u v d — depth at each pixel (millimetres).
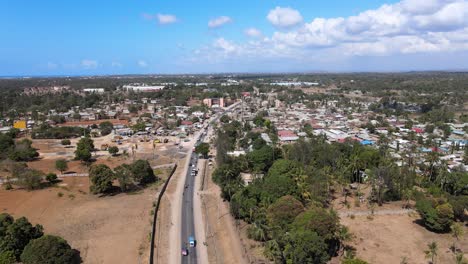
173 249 106375
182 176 181500
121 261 99688
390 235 110750
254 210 116375
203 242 110375
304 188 130000
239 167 171750
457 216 121000
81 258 101062
